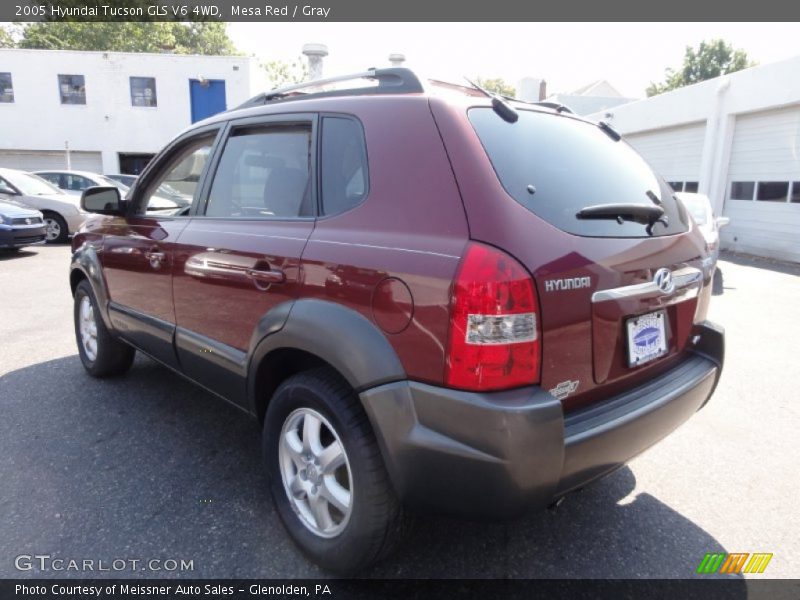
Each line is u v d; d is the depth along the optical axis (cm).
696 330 252
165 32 3975
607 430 186
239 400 261
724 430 358
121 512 255
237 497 270
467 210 177
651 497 282
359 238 200
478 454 167
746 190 1379
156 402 375
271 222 242
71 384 405
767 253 1310
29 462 296
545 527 255
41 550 230
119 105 2553
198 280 272
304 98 255
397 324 181
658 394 213
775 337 577
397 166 201
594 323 187
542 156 210
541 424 167
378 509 195
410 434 177
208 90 2569
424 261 177
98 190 338
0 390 392
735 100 1373
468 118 198
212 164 290
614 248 196
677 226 244
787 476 303
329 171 227
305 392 212
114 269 353
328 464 212
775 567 232
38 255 1035
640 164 267
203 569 222
